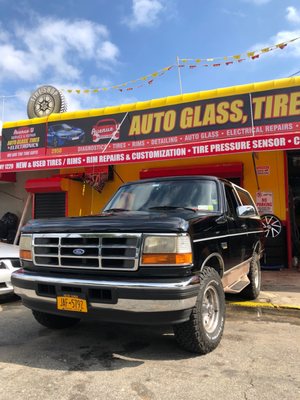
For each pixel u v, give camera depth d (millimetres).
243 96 10883
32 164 10719
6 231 14164
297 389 3486
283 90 10492
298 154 11305
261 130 10602
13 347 4578
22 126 13906
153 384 3570
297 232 11789
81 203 13070
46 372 3848
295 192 13055
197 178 5578
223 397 3326
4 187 14922
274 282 8516
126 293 3777
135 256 3873
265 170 11047
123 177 12641
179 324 4074
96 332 5133
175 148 9078
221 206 5195
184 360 4148
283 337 5031
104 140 12570
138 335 4988
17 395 3355
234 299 6875
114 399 3287
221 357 4250
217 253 4641
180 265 3824
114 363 4074
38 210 13688
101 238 4043
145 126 12023
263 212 10938
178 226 3900
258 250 7184
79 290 4000
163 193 5500
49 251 4340
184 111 11547
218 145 8641
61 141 13211
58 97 13930
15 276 4500
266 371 3887
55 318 5066
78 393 3393
